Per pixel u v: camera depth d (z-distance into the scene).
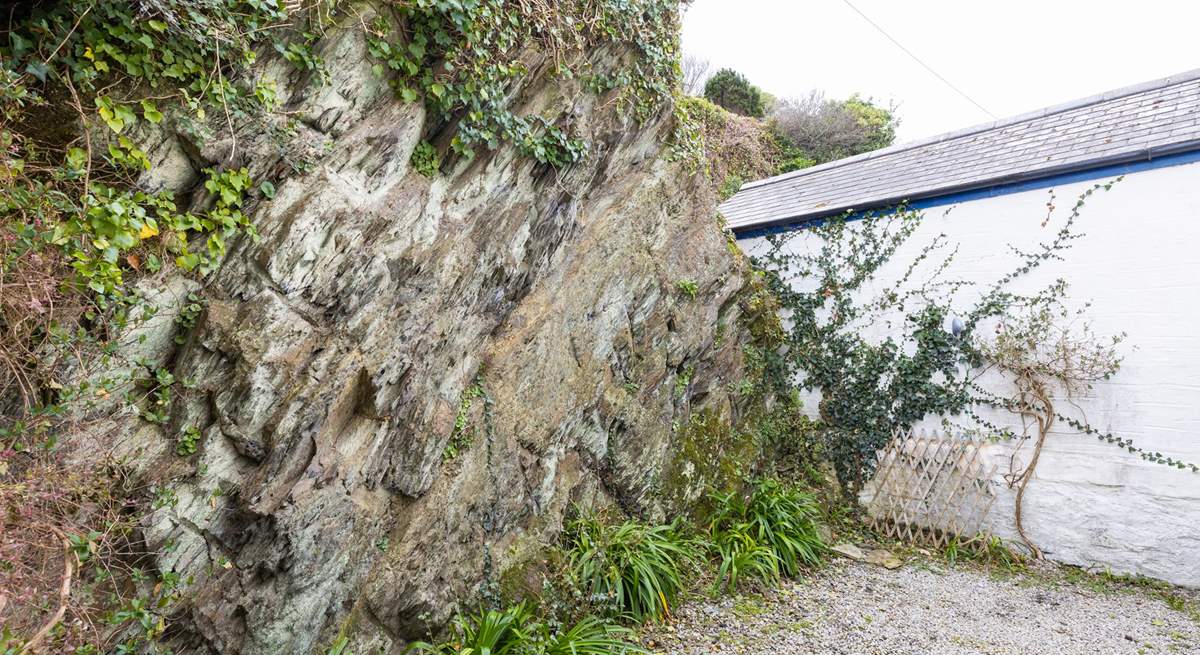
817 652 4.55
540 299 4.77
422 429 3.76
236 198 2.97
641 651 4.11
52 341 2.51
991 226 7.11
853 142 17.50
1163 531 6.01
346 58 3.31
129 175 2.74
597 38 4.64
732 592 5.29
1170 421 5.98
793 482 7.53
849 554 6.60
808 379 8.24
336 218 3.25
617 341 5.41
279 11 2.97
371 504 3.56
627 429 5.51
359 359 3.38
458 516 4.03
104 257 2.49
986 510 6.92
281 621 3.17
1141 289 6.15
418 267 3.66
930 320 7.41
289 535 3.15
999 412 6.99
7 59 2.42
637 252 5.60
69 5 2.51
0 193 2.34
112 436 2.72
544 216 4.53
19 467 2.43
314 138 3.23
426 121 3.74
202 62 2.84
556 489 4.82
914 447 7.43
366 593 3.55
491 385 4.30
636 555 4.86
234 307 3.02
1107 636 4.98
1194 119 6.10
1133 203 6.23
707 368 6.73
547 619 4.18
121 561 2.73
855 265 8.07
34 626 2.39
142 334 2.81
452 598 3.94
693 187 6.43
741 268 7.27
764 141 16.53
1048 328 6.66
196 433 2.92
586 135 4.64
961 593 5.84
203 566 2.98
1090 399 6.43
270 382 3.05
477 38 3.66
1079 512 6.45
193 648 2.96
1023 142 7.50
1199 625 5.19
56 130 2.55
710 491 6.35
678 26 5.68
